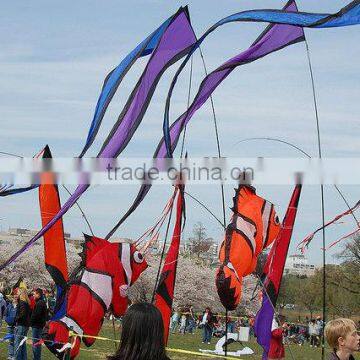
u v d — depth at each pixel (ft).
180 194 48.42
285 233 46.75
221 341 101.19
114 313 49.67
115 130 46.50
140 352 17.25
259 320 46.39
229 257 45.52
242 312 226.17
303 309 200.75
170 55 48.88
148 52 51.57
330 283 177.27
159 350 17.35
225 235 45.96
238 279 45.37
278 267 46.80
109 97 46.96
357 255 164.55
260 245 46.47
